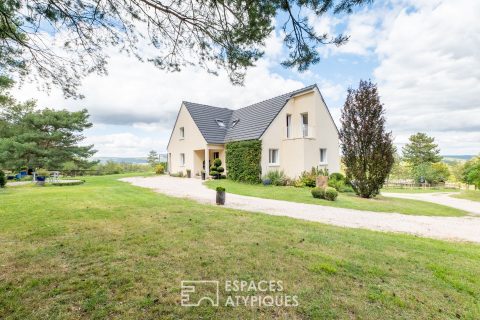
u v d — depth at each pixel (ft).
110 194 33.58
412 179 118.62
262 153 56.54
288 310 8.42
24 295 8.73
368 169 45.29
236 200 33.99
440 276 11.36
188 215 21.42
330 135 63.31
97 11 13.38
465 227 24.25
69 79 16.87
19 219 18.86
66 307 8.12
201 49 16.01
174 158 80.28
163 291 9.28
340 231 18.45
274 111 60.80
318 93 61.11
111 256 12.28
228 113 79.25
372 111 44.73
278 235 16.48
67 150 91.56
